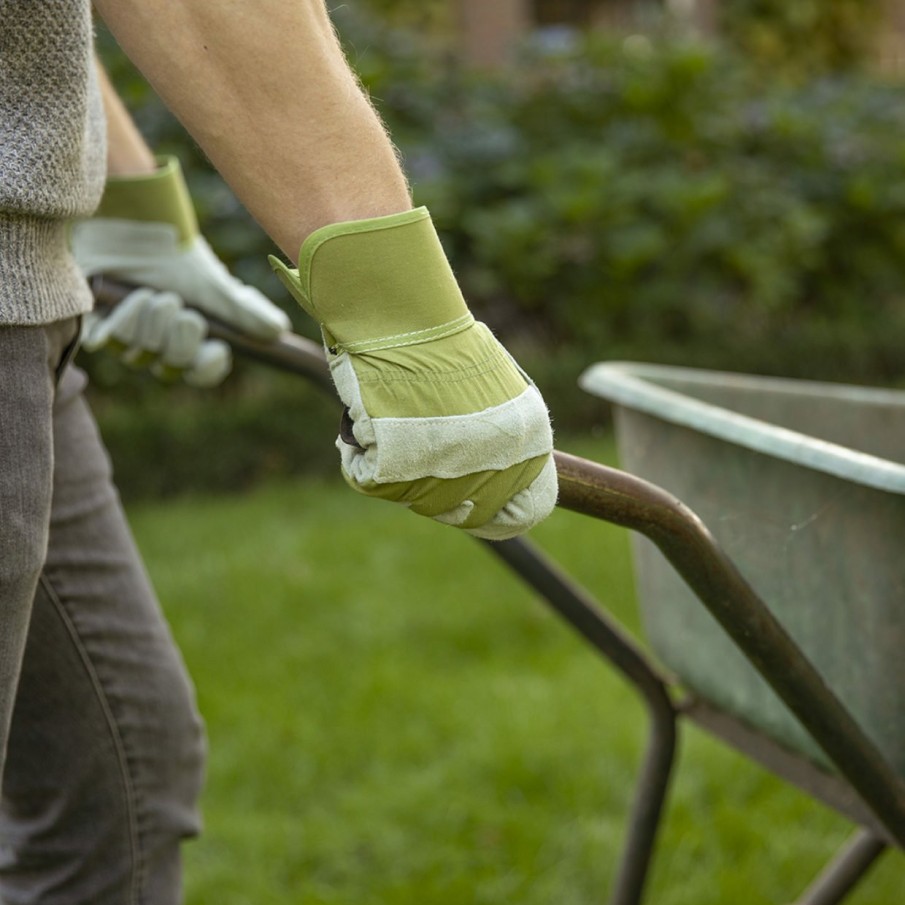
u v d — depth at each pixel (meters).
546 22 12.82
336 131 1.16
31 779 1.77
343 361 1.20
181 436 5.99
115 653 1.77
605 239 6.72
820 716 1.47
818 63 11.84
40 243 1.25
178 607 4.55
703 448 1.78
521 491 1.22
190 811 1.86
